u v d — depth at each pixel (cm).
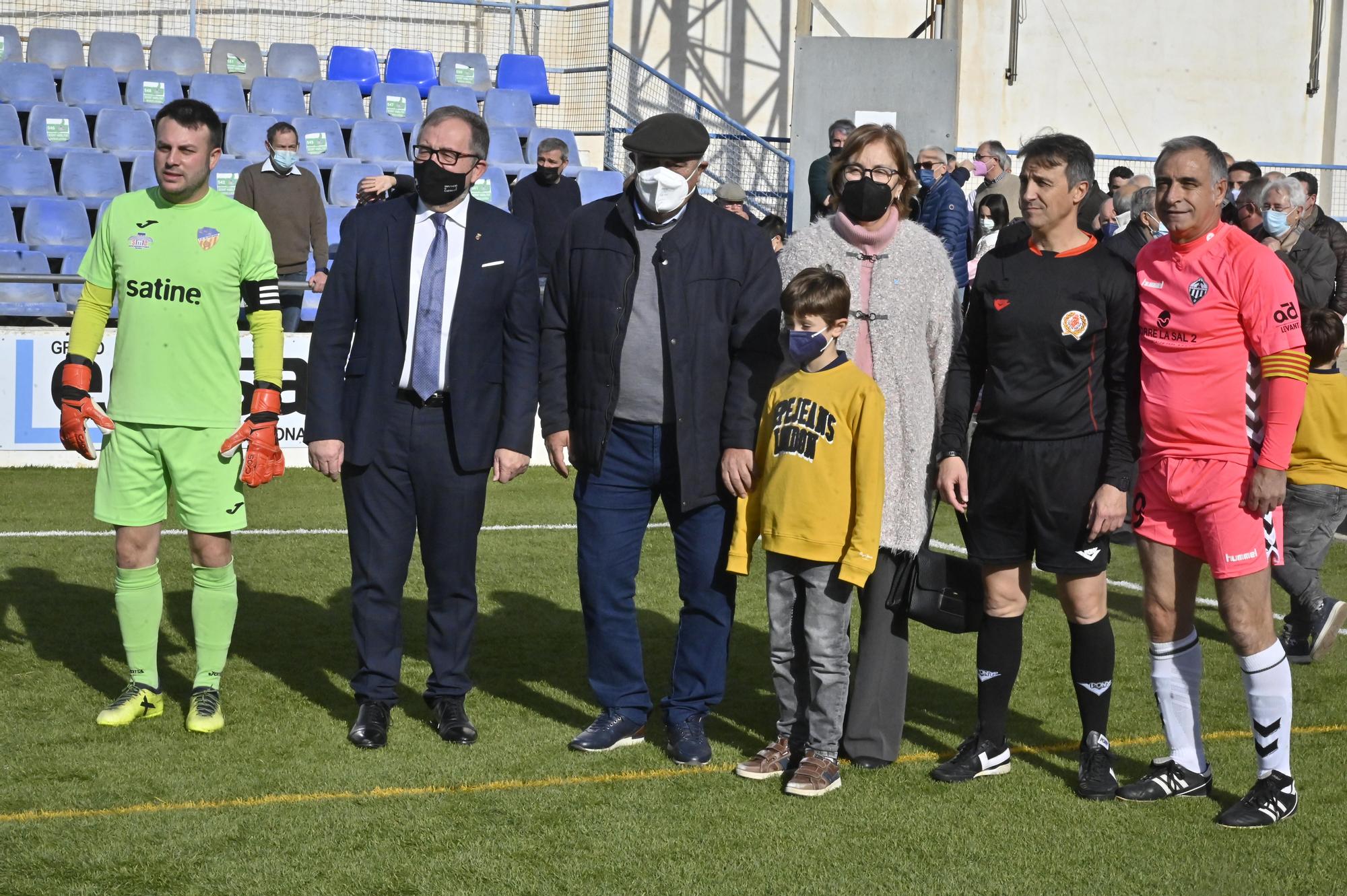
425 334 386
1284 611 595
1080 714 424
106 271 397
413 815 338
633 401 379
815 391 359
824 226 380
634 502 389
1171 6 1582
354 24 1416
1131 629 548
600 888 298
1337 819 346
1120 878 308
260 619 529
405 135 1278
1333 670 491
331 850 315
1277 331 334
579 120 1463
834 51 1264
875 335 369
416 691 449
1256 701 347
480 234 388
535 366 396
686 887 299
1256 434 346
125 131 1152
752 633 534
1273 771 347
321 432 389
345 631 517
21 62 1232
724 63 1503
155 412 391
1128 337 352
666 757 387
